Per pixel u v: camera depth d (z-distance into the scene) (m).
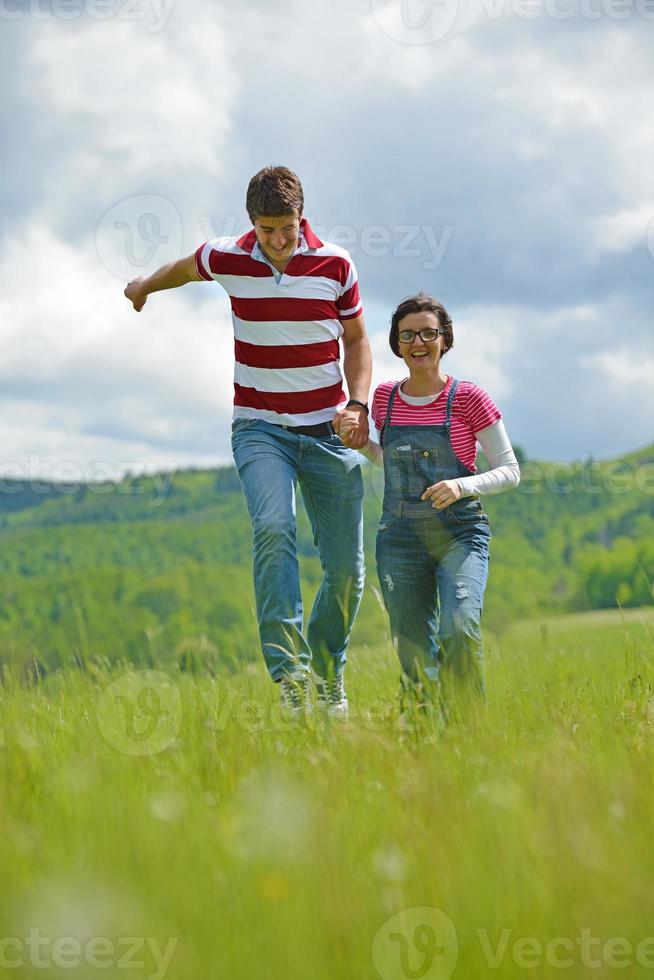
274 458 10.45
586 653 12.14
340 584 10.91
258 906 4.20
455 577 9.38
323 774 6.27
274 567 10.05
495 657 12.62
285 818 4.94
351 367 10.88
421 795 5.63
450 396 9.84
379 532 9.98
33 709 9.80
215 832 5.10
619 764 6.29
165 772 6.47
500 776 5.93
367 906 4.23
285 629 10.04
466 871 4.43
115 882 4.37
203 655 11.85
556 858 4.53
